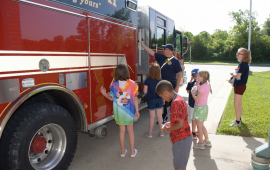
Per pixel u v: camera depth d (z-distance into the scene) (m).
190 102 4.01
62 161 2.87
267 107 6.00
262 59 40.38
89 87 3.23
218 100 7.51
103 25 3.45
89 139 4.29
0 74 2.09
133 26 4.36
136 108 3.36
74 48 2.91
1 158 2.36
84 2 3.05
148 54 5.25
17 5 2.22
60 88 2.71
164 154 3.62
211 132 4.46
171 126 2.41
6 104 2.16
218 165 3.22
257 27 40.69
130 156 3.55
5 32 2.12
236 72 4.47
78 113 3.16
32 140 2.53
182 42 8.45
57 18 2.65
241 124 4.69
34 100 3.00
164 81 2.52
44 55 2.51
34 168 2.53
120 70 3.20
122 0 3.94
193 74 3.96
